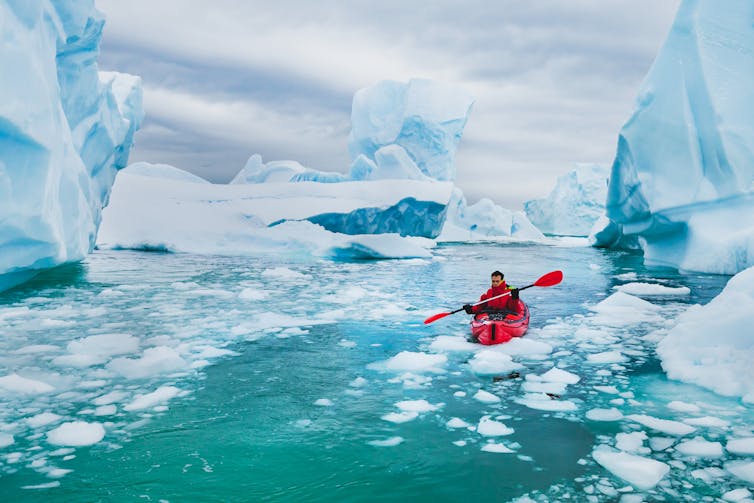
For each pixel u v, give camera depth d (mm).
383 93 39656
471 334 5758
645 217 13625
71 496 2418
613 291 9125
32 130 5672
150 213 18953
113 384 3998
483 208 37375
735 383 3783
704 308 5070
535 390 3895
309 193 23609
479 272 12469
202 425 3248
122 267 11883
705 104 11094
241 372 4344
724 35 11398
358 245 15891
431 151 36656
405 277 11250
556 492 2455
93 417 3363
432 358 4641
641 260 16344
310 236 18328
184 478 2590
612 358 4703
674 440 2988
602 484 2521
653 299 8094
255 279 10398
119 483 2539
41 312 6562
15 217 5617
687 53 11750
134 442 3002
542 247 23969
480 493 2451
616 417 3338
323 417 3383
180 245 16828
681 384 4020
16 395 3711
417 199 24172
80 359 4551
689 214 11617
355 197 23688
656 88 12359
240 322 6250
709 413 3404
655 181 12055
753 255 10102
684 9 12102
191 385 4004
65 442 2969
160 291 8484
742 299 4711
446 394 3818
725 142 10578
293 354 4906
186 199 21766
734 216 10789
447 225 33031
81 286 8930
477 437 3066
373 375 4285
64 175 7984
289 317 6609
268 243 17438
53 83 6871
